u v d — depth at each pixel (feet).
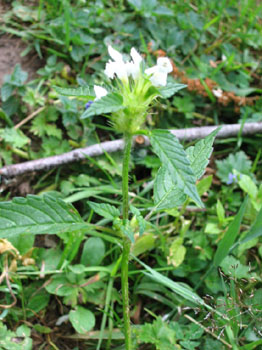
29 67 2.14
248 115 2.17
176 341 1.44
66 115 1.93
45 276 1.55
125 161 0.96
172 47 2.29
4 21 2.24
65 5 2.14
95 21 2.26
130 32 2.28
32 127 1.91
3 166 1.82
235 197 1.84
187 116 2.10
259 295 1.41
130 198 1.79
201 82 2.17
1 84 2.04
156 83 0.89
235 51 2.42
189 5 2.51
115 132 2.01
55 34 2.16
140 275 1.60
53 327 1.50
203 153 1.14
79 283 1.53
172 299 1.58
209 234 1.70
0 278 1.45
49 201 0.99
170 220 1.78
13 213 0.96
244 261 1.62
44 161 1.79
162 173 1.15
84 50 2.15
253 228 1.44
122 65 0.91
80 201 1.80
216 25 2.51
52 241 1.68
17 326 1.47
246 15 2.63
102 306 1.54
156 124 2.09
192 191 0.79
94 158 1.86
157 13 2.30
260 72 2.39
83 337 1.46
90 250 1.60
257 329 1.34
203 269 1.63
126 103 0.89
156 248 1.69
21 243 1.55
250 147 2.11
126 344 1.23
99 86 0.91
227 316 1.35
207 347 1.37
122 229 0.99
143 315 1.59
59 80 2.06
